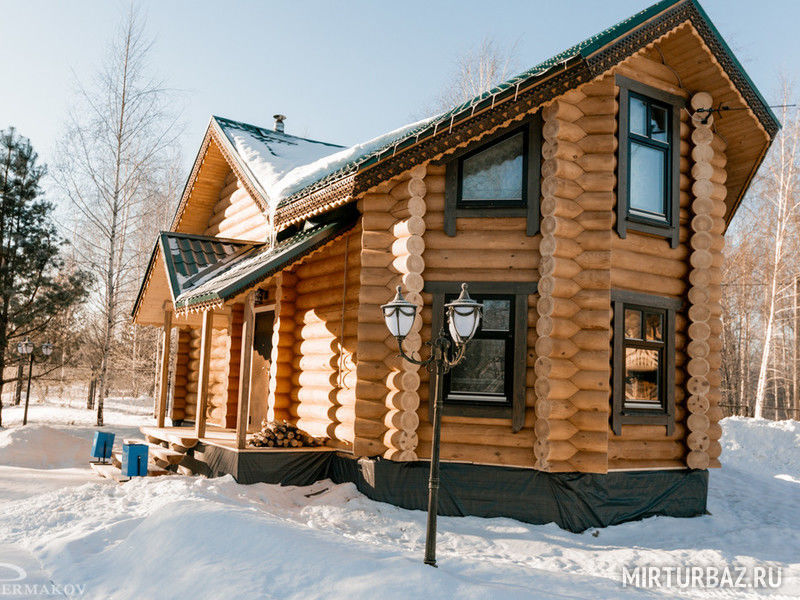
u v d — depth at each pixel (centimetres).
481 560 653
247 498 902
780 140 2559
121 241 2773
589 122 895
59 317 2970
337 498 929
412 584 506
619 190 910
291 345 1184
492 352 902
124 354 3341
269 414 1170
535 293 882
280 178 1270
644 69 961
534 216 886
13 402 3941
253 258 1222
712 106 1011
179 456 1155
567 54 846
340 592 500
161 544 615
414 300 900
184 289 1212
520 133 917
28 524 787
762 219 2878
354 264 1022
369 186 931
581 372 859
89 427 2338
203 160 1605
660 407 948
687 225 996
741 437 1688
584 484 859
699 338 964
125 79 2484
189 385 1653
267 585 520
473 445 887
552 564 712
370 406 927
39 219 2552
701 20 930
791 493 1203
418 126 1223
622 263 914
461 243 909
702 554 761
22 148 2561
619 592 585
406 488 900
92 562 632
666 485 935
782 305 2927
